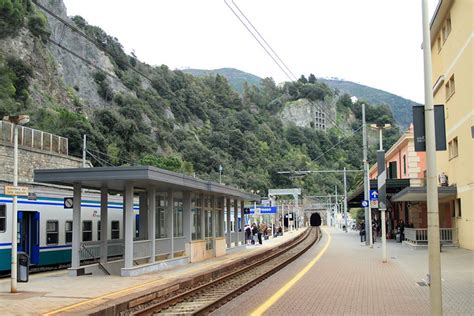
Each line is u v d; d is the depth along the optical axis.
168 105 88.50
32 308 12.16
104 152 63.03
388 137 75.56
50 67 73.56
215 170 77.69
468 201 28.84
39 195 21.23
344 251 32.75
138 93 88.81
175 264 23.86
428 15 9.15
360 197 56.00
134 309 12.10
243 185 76.69
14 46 63.50
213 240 30.34
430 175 8.82
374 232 46.44
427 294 13.55
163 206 25.78
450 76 32.06
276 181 85.56
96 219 24.95
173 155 74.25
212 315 11.41
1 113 49.22
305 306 11.95
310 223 121.19
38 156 33.66
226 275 19.39
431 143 8.89
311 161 81.00
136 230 28.80
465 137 29.00
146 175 18.16
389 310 11.17
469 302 12.02
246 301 13.47
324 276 18.55
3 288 15.78
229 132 84.25
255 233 48.97
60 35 92.69
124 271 19.31
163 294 14.30
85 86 89.06
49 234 21.66
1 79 54.72
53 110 61.84
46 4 91.50
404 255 27.53
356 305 11.94
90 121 65.12
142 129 76.75
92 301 13.29
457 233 31.53
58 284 16.81
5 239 18.92
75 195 19.61
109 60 94.56
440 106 9.14
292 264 24.47
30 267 21.41
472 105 27.44
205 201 30.08
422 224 41.88
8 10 55.03
